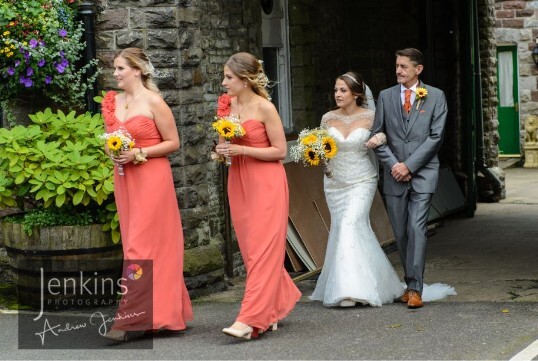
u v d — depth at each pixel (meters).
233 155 8.48
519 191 20.58
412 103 9.79
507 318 8.88
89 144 9.68
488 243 14.16
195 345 8.14
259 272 8.32
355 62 16.06
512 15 26.44
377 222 13.36
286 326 8.84
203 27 11.38
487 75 18.92
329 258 10.10
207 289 10.76
